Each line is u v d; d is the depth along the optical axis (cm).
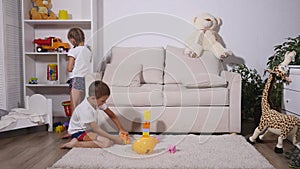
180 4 328
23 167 173
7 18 300
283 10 321
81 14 337
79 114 214
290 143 231
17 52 321
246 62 327
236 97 252
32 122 258
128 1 332
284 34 322
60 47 321
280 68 228
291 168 173
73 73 252
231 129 254
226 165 172
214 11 326
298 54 254
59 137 248
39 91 341
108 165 171
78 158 184
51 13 325
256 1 322
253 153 196
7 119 246
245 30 325
